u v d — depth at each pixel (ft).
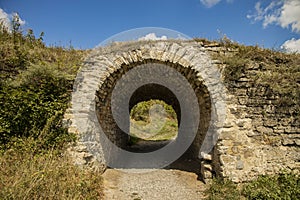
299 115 18.86
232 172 17.70
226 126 18.44
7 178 11.93
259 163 18.07
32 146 15.97
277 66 19.86
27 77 18.03
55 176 13.44
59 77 18.40
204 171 20.39
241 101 19.01
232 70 19.30
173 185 20.01
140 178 21.94
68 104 18.25
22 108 16.98
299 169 18.29
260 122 18.76
